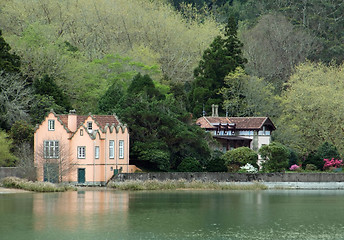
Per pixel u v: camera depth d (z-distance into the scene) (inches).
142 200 5344.5
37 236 3735.2
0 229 3919.8
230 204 5201.8
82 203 5009.8
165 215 4537.4
